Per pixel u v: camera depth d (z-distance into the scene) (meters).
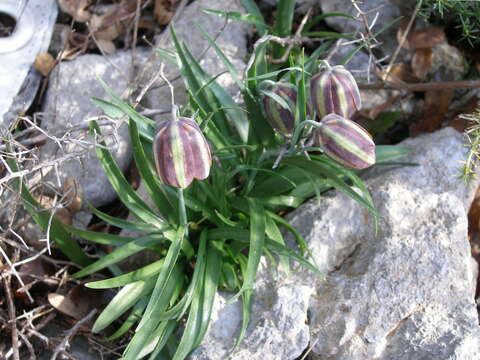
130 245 0.30
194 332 0.29
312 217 0.33
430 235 0.31
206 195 0.32
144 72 0.40
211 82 0.33
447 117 0.38
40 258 0.34
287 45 0.39
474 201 0.35
